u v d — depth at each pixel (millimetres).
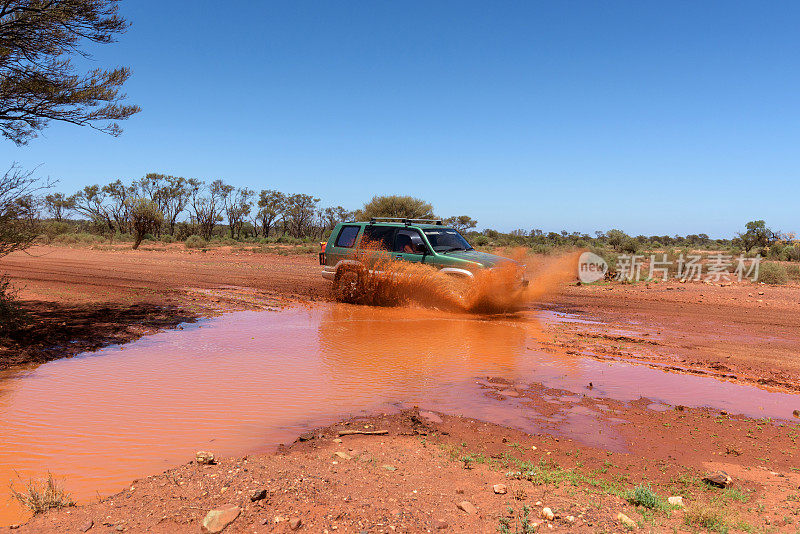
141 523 2729
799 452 4145
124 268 20062
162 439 4047
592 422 4730
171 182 80875
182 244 54906
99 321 8945
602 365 6859
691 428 4637
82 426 4289
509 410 4988
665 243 80250
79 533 2633
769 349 8094
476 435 4340
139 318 9406
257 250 42594
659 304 13469
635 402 5340
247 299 12453
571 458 3928
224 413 4688
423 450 3943
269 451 3855
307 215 97125
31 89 8867
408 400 5199
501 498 3158
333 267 12930
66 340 7449
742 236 39844
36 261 22641
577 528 2793
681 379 6266
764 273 19828
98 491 3188
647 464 3869
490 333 8812
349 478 3340
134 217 41031
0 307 7668
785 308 12891
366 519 2795
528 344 8016
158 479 3242
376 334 8531
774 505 3215
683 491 3428
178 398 5070
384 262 11922
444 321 9938
